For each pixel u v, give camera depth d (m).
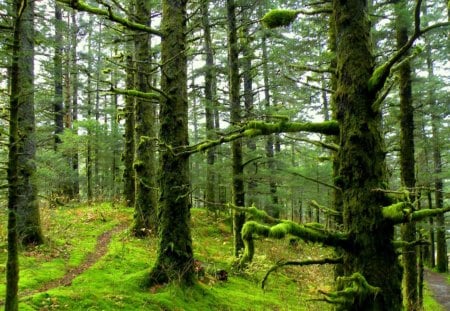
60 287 6.96
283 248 14.48
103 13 6.38
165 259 7.59
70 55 22.70
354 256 3.68
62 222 13.23
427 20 9.59
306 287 10.87
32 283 7.05
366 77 3.79
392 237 3.66
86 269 8.37
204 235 15.08
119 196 23.20
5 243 9.19
